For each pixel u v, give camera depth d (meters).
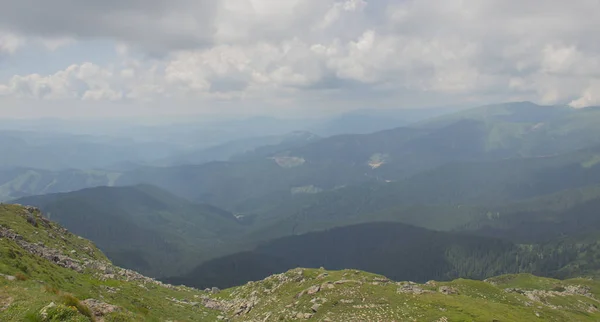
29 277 67.00
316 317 92.81
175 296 124.06
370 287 110.19
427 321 84.25
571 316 142.12
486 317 89.75
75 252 125.50
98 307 61.91
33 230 123.69
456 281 148.25
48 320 46.72
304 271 150.88
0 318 45.00
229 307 136.38
